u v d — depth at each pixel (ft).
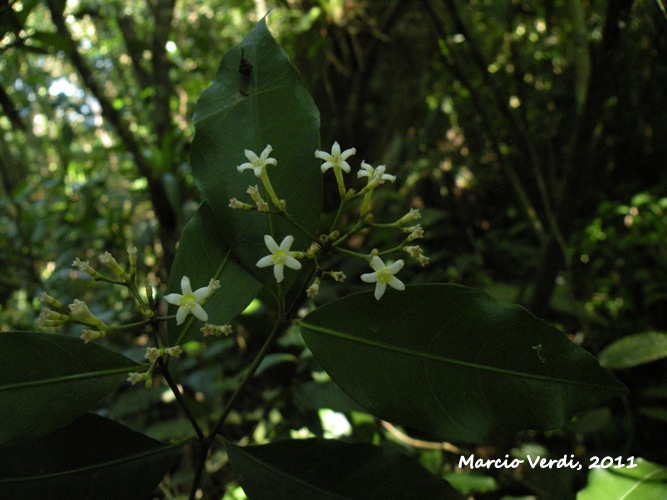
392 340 0.55
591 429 1.24
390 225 0.56
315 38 2.11
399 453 0.58
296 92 0.63
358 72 2.03
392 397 0.53
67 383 0.53
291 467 0.58
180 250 0.60
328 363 0.55
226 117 0.63
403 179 2.45
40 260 2.33
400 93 2.03
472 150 2.85
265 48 0.65
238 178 0.61
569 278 1.26
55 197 2.79
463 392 0.53
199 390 1.29
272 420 1.31
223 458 1.25
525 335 0.53
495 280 2.60
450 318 0.54
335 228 0.57
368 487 0.57
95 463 0.56
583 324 1.38
